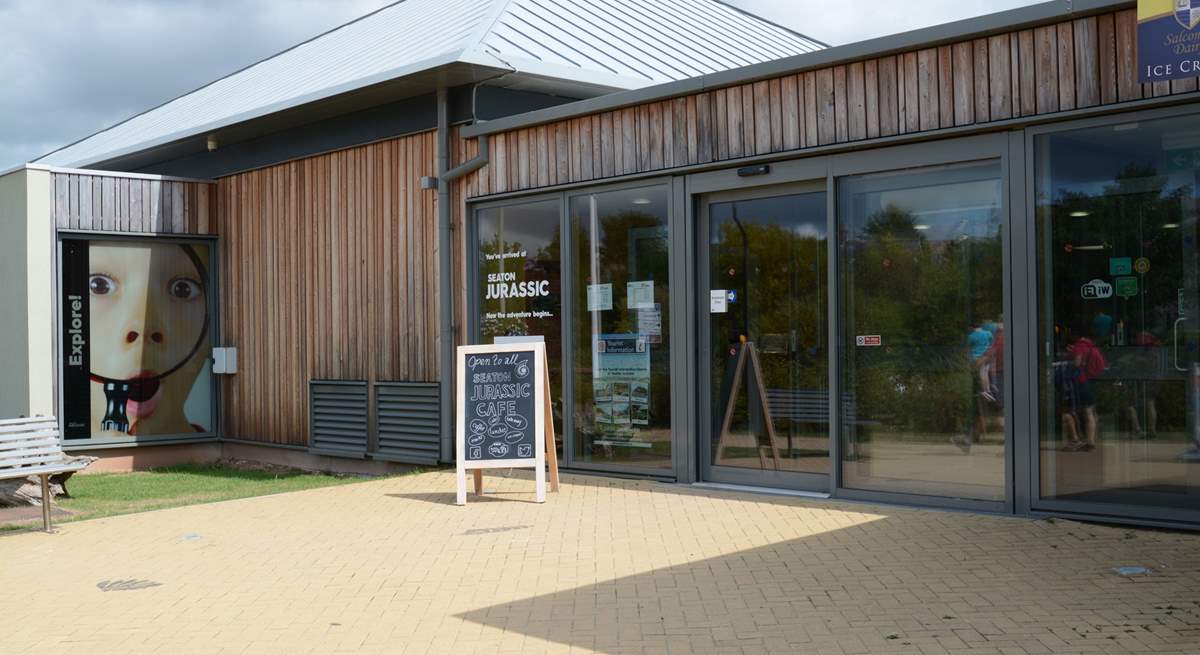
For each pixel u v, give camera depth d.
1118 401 7.52
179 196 14.70
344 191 13.17
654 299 10.23
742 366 9.69
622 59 12.95
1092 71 7.50
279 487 11.87
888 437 8.69
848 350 8.91
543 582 6.58
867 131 8.63
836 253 8.93
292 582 6.83
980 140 8.11
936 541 7.24
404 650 5.38
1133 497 7.46
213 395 15.02
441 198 11.87
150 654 5.46
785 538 7.50
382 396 12.62
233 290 14.86
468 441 9.52
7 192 13.85
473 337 11.73
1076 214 7.68
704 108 9.70
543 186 10.99
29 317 13.42
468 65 10.83
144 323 14.42
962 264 8.27
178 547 7.98
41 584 6.97
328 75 13.65
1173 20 6.58
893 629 5.42
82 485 12.64
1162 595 5.87
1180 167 7.25
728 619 5.70
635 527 8.08
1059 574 6.34
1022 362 7.88
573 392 10.91
